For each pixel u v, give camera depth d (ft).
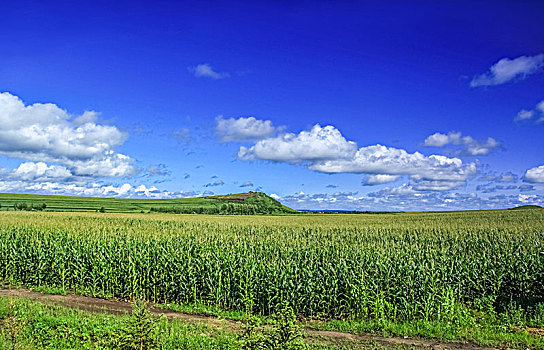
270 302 49.26
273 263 52.75
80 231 90.74
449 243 88.69
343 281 48.26
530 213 223.10
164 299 55.47
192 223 152.46
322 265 53.93
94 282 59.31
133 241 70.33
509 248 70.23
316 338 37.99
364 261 54.85
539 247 68.95
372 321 43.83
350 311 46.78
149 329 24.99
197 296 54.13
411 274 47.32
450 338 37.60
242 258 55.57
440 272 51.49
